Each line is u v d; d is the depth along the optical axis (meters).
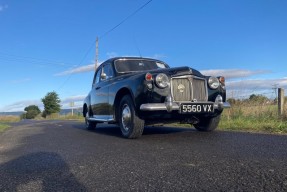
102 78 7.72
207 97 6.07
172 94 5.72
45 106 60.56
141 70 7.35
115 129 9.30
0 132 10.55
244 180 2.78
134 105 5.92
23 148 5.63
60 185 2.98
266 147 4.34
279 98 8.43
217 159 3.65
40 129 10.83
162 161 3.71
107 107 7.23
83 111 9.88
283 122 7.45
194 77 5.93
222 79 6.30
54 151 5.00
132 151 4.54
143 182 2.91
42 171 3.59
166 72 5.84
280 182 2.68
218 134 6.16
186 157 3.86
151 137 6.17
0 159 4.56
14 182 3.18
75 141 6.26
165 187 2.73
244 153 3.95
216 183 2.74
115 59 7.57
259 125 7.27
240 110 9.21
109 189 2.77
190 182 2.82
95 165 3.72
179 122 6.42
